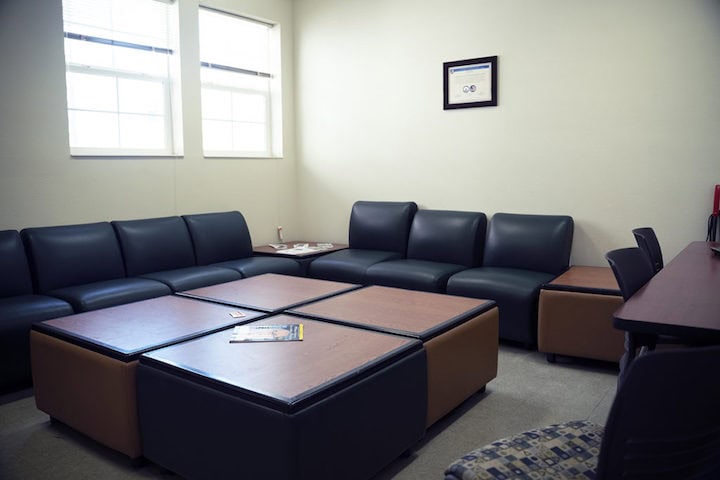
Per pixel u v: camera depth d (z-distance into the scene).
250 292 3.13
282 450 1.63
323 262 4.42
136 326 2.45
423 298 2.93
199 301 2.93
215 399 1.80
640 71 3.68
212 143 4.85
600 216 3.91
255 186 5.07
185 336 2.30
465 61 4.33
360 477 1.88
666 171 3.65
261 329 2.36
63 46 3.71
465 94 4.37
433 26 4.49
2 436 2.44
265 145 5.32
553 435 1.48
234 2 4.76
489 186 4.35
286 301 2.90
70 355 2.29
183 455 1.95
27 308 2.95
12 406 2.77
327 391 1.74
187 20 4.42
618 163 3.81
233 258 4.47
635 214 3.78
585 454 1.39
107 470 2.15
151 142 4.37
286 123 5.33
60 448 2.33
